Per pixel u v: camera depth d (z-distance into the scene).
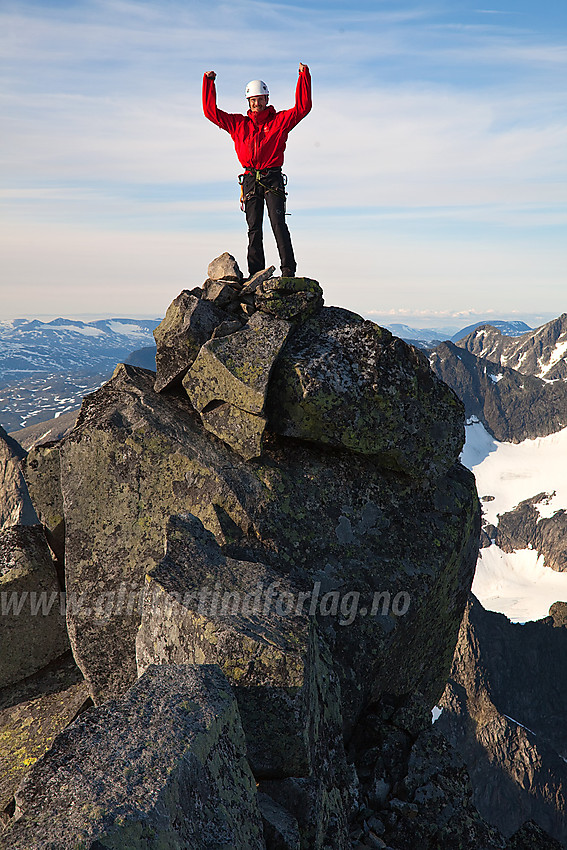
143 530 10.06
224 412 10.89
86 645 9.92
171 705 5.39
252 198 13.14
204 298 12.20
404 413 11.09
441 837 8.38
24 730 10.29
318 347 11.23
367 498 11.09
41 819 3.95
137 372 12.60
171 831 4.04
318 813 6.64
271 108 12.83
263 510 10.23
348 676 9.79
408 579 10.48
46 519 11.29
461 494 11.80
